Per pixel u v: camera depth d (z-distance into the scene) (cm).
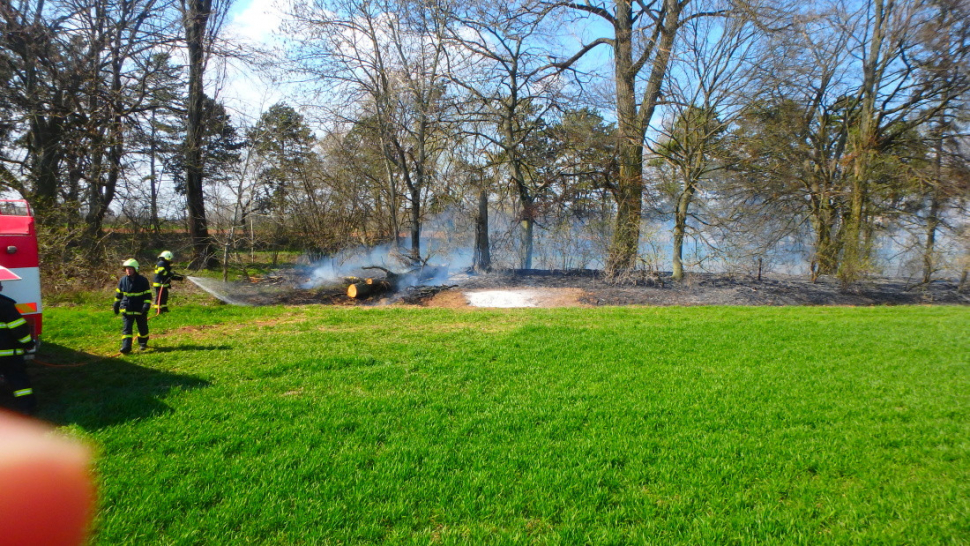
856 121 2142
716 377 678
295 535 334
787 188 1881
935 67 1661
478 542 329
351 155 2180
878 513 362
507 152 2214
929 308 1408
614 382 655
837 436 488
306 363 723
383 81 1883
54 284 1306
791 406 568
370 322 1102
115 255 1554
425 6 1803
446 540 330
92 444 452
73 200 1514
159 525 343
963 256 1645
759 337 938
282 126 2014
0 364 508
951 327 1059
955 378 678
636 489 395
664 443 472
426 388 626
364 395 599
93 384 626
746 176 1909
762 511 365
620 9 2050
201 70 1950
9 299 517
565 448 461
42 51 1527
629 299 1599
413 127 2019
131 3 1727
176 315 1145
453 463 432
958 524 348
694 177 1848
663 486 399
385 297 1619
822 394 611
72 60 1581
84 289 1380
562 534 338
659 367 727
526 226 2408
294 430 488
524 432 495
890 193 1791
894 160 1800
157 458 430
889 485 400
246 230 1931
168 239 2155
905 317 1219
